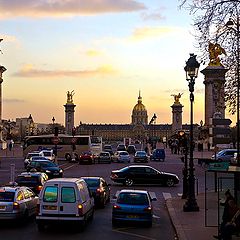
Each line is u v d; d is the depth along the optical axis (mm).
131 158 89625
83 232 20578
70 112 160875
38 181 29578
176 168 64250
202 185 43906
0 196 21688
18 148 147125
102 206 28922
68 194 20578
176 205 29969
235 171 17766
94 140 82812
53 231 20703
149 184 43469
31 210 23359
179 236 19547
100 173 55031
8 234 19891
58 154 82125
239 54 20797
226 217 16844
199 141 114125
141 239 19375
